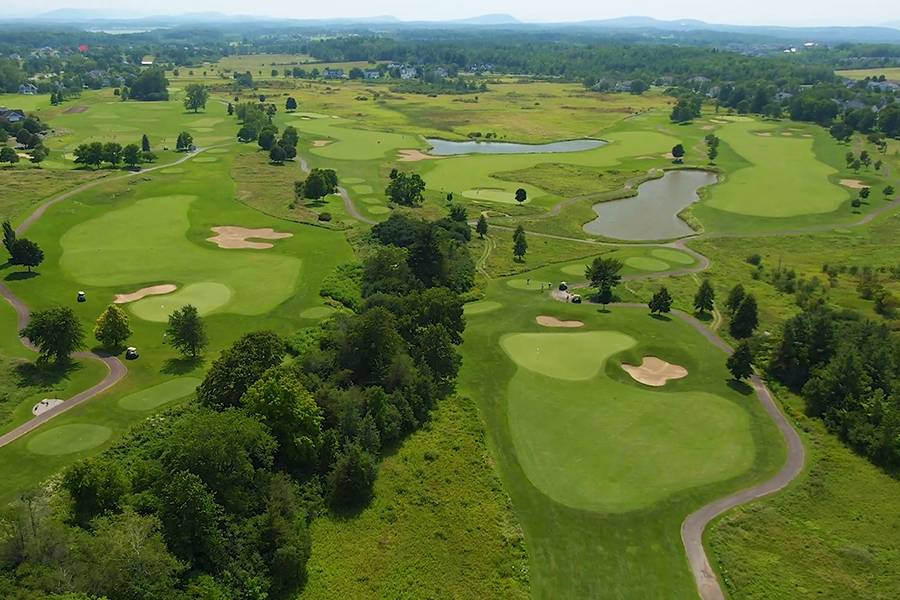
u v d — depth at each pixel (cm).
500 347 8488
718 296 10731
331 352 7244
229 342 8231
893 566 5172
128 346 8000
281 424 5781
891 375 7481
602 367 8006
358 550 5191
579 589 4875
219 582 4591
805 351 7844
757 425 7012
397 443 6500
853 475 6272
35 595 3775
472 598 4778
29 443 5988
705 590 4891
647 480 6044
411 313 8206
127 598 4038
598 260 10556
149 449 5891
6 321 8525
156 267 10706
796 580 4991
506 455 6359
